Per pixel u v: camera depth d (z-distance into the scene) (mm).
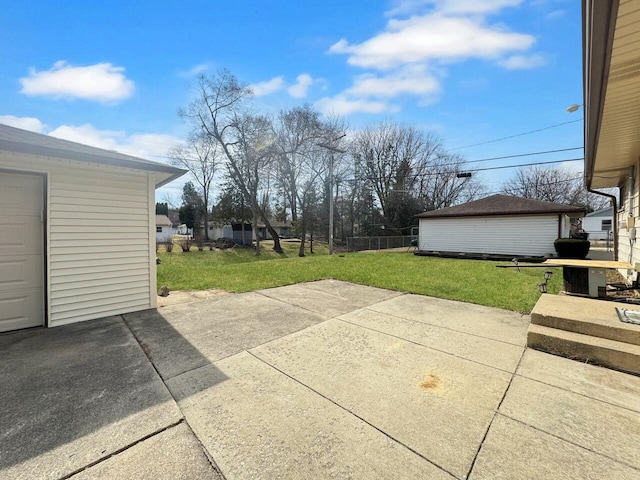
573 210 12398
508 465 1613
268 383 2490
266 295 5781
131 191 4621
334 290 6250
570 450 1726
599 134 4207
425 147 30141
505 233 13953
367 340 3445
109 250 4422
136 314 4508
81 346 3285
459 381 2518
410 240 26000
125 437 1834
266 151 22609
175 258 20828
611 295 5086
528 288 6305
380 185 30625
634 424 1956
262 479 1517
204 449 1732
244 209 30438
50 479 1519
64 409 2123
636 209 6035
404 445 1766
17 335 3633
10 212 3764
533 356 3004
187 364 2846
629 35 1999
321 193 27891
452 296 5586
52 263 3951
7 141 3254
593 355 2830
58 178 3986
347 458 1662
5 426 1936
